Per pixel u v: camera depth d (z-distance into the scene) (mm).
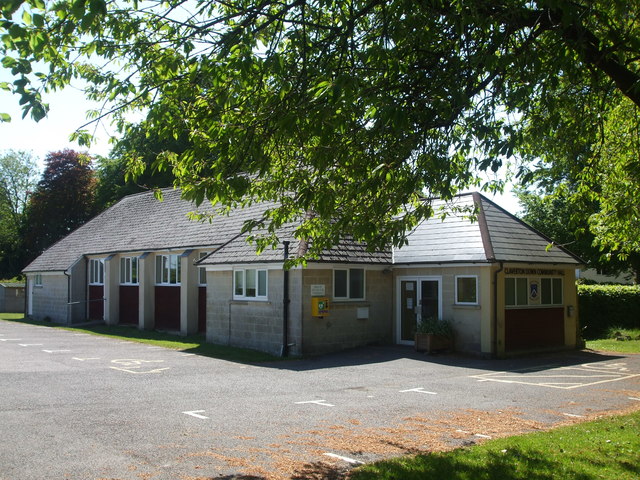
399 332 20141
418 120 7738
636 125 10867
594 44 7809
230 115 7785
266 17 7934
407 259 19672
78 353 18484
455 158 9266
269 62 7125
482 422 9547
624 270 37969
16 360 16828
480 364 16375
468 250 18328
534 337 19016
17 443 8086
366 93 7395
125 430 8859
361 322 19453
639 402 11320
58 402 10945
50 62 7055
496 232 18922
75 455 7562
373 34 8328
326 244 9305
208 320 21406
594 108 10539
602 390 12602
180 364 16156
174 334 24953
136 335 24672
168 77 7863
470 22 7359
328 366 15883
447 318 18641
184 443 8156
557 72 7914
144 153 9312
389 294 20328
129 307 28875
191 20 7762
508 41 8133
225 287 20688
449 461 7090
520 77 7875
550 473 6605
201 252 24500
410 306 19875
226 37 7215
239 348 19641
